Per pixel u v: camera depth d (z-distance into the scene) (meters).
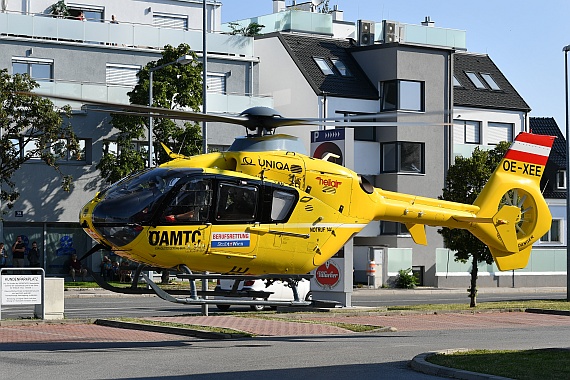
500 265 24.58
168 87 47.78
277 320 26.53
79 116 48.31
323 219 20.36
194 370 16.02
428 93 58.19
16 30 48.84
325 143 33.69
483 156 34.44
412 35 61.53
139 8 57.53
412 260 55.16
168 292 20.00
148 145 45.97
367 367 16.66
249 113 19.69
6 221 47.00
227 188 19.02
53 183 48.03
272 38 58.16
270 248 19.66
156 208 18.47
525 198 24.92
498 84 64.25
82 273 49.00
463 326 26.88
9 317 28.53
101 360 17.39
